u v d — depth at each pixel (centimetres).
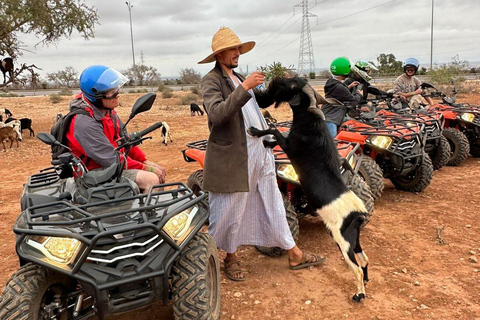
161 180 427
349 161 541
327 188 402
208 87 394
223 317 374
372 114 761
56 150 390
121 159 406
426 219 602
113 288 291
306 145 405
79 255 280
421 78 3650
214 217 420
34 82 2292
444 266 457
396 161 682
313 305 389
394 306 382
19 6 1977
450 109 997
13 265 504
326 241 541
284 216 439
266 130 415
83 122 374
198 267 315
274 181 434
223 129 397
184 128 1881
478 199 686
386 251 500
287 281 437
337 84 667
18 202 793
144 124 2027
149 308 394
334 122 664
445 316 364
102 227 283
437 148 877
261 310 383
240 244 448
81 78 380
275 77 421
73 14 2227
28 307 279
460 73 3556
